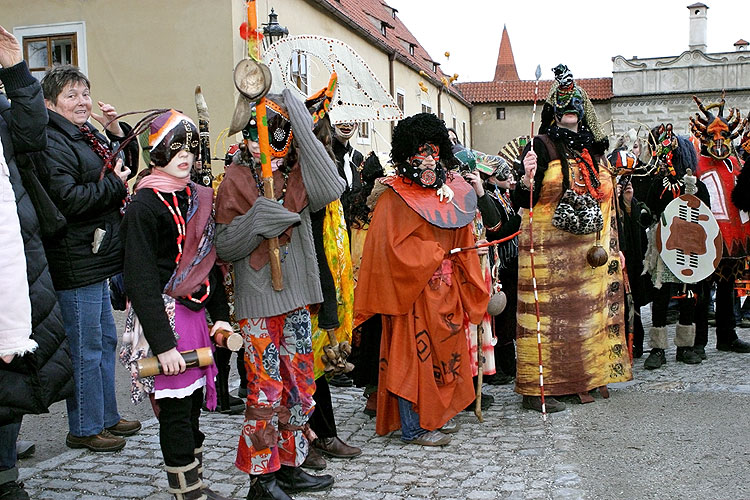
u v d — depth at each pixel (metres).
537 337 4.99
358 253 5.13
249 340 3.39
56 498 3.67
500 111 38.38
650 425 4.66
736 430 4.49
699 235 6.02
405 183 4.47
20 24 13.49
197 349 3.16
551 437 4.49
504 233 5.19
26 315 2.89
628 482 3.73
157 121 3.17
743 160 7.35
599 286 5.26
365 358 5.04
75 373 4.32
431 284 4.45
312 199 3.37
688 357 6.39
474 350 4.86
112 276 4.33
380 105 4.47
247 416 3.40
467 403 4.59
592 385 5.24
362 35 18.88
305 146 3.33
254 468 3.39
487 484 3.77
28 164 3.34
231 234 3.26
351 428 4.85
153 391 3.12
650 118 34.38
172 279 3.16
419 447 4.40
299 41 4.31
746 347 6.75
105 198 4.06
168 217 3.13
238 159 3.43
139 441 4.57
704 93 33.66
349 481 3.86
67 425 5.04
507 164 5.70
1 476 3.44
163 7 12.80
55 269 4.14
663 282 6.16
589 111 5.13
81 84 4.09
